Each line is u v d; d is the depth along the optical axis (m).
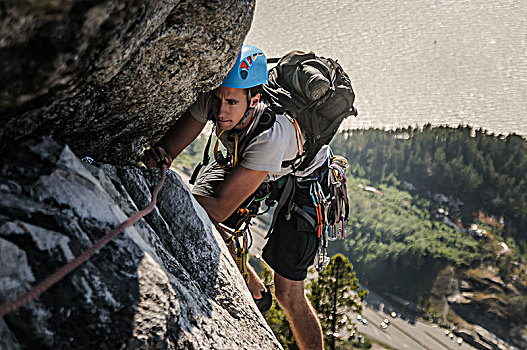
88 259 1.20
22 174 1.21
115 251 1.28
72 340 1.09
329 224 3.06
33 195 1.19
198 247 2.07
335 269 17.72
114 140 1.86
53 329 1.07
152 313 1.27
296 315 3.14
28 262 1.06
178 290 1.62
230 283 2.13
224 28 1.60
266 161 2.29
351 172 66.56
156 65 1.57
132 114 1.73
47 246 1.11
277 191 2.79
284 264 2.94
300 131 2.45
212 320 1.75
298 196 2.88
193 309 1.66
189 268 2.00
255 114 2.28
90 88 1.36
